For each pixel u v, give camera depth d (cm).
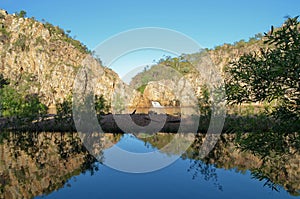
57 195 532
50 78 5381
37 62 5881
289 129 275
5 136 1305
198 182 584
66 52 6178
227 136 1006
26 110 1541
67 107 1459
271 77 259
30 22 7044
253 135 304
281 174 495
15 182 614
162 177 614
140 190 539
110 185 574
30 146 1058
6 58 6047
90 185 580
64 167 738
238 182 579
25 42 6444
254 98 290
